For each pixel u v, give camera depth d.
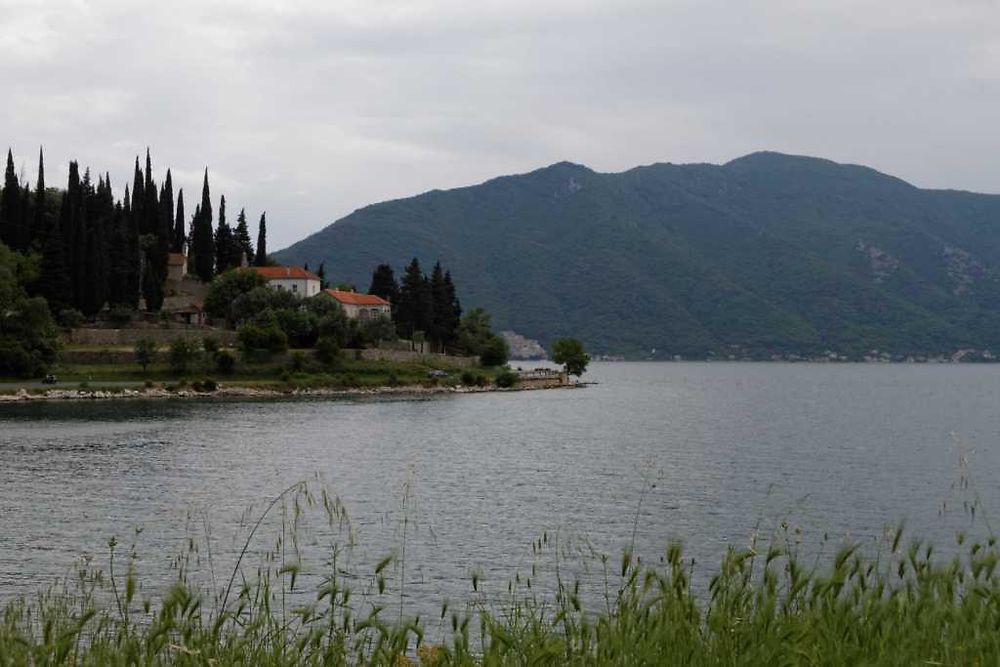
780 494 62.44
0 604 30.69
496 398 167.75
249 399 142.25
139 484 61.22
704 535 47.59
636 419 131.25
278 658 13.27
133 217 179.00
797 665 10.73
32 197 181.50
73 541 42.75
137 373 149.62
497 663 11.84
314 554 40.44
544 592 33.69
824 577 13.12
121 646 13.37
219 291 179.50
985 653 11.05
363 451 83.81
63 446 80.94
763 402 180.75
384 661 12.64
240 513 50.72
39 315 141.50
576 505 56.84
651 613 12.84
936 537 45.41
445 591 34.53
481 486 64.56
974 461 84.06
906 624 11.94
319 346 168.00
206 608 28.41
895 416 144.88
